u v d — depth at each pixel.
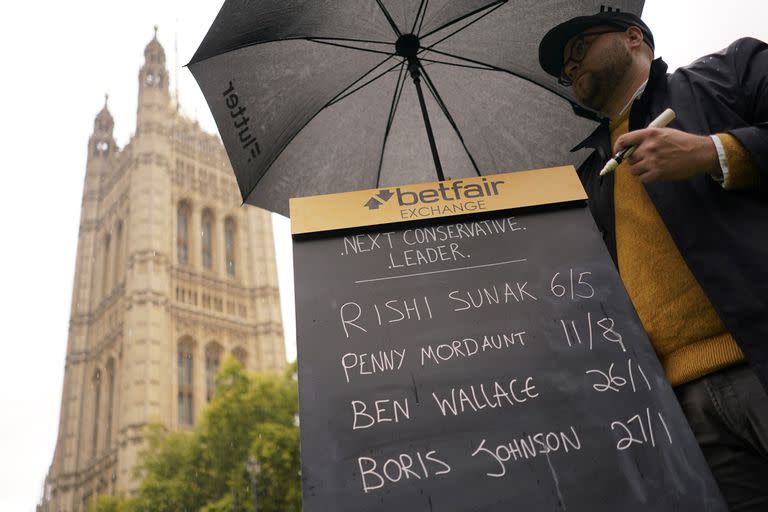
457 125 2.87
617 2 2.38
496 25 2.60
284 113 2.62
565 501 1.52
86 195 83.06
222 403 30.00
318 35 2.57
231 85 2.46
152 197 67.19
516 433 1.65
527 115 2.74
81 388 68.50
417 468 1.59
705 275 1.69
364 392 1.75
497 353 1.82
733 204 1.71
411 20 2.62
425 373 1.79
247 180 2.54
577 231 2.10
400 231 2.15
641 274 1.99
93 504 50.19
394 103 2.85
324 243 2.11
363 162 2.86
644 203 2.03
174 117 77.19
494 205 2.18
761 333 1.55
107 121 90.44
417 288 1.99
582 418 1.67
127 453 52.06
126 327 60.84
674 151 1.63
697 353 1.79
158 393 56.22
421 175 2.93
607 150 2.17
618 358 1.78
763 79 1.77
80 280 75.94
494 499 1.53
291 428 28.98
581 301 1.92
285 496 27.95
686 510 1.48
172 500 29.19
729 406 1.71
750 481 1.72
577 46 2.13
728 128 1.79
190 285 65.44
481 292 1.98
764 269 1.59
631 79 2.12
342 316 1.91
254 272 72.44
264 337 68.00
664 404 1.67
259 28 2.39
